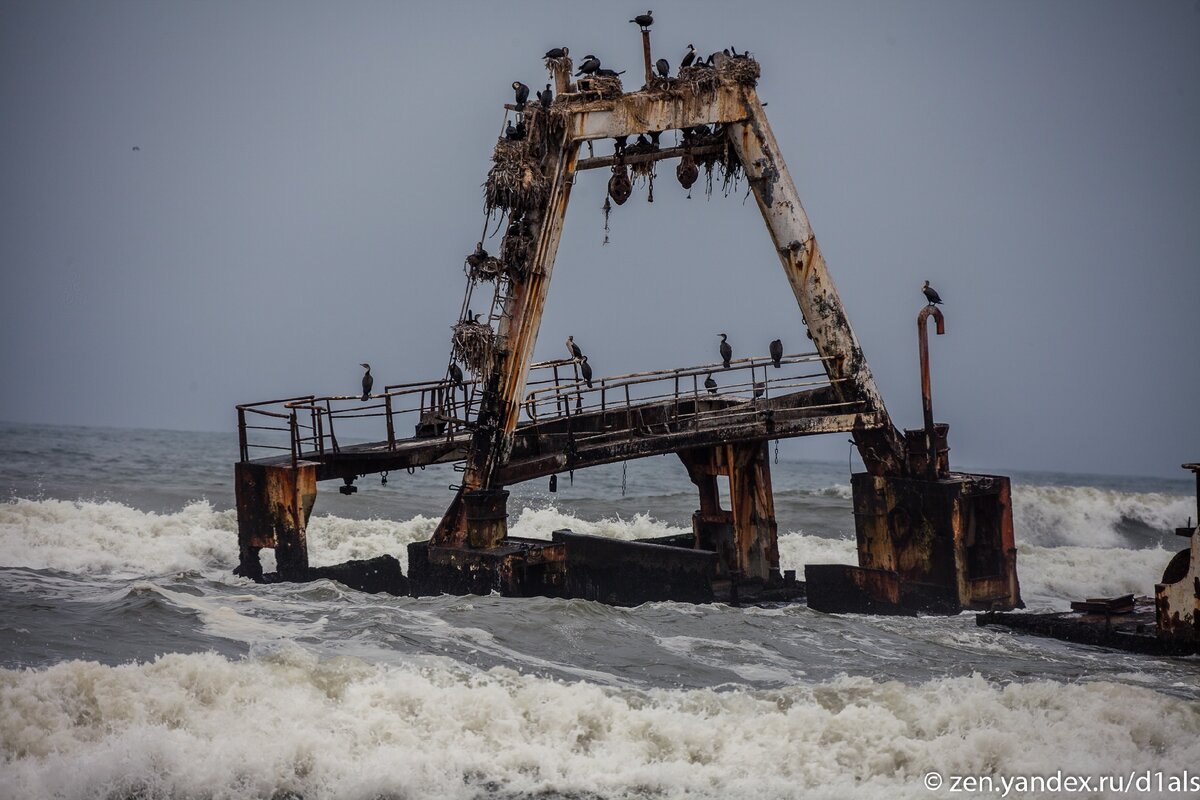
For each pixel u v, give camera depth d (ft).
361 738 141.49
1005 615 233.55
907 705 157.28
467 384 275.39
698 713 154.71
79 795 126.72
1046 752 146.10
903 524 269.85
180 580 236.84
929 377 271.08
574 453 259.80
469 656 177.37
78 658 162.71
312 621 193.57
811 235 272.92
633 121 260.01
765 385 275.59
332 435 266.98
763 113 268.41
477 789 135.54
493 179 250.37
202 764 132.16
